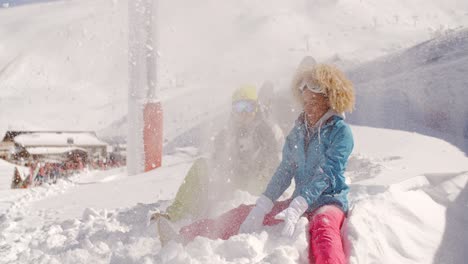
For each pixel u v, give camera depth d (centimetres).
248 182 347
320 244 221
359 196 310
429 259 257
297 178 275
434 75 1336
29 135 3825
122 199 496
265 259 216
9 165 2039
